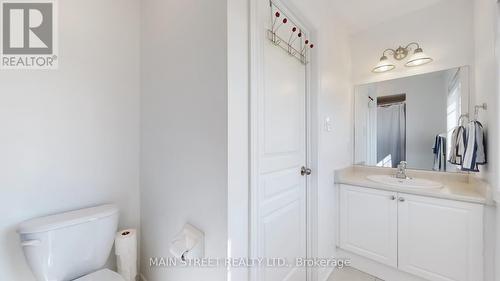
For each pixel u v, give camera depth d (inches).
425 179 77.9
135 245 56.7
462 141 63.6
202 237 40.3
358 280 71.4
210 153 38.8
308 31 65.6
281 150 53.5
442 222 59.4
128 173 64.0
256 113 42.3
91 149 56.6
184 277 46.1
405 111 84.2
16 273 45.8
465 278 55.9
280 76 53.1
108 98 59.8
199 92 41.4
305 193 65.7
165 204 53.5
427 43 78.2
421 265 62.9
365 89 93.4
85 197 55.5
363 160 94.3
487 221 53.0
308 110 66.1
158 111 56.4
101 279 44.3
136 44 65.6
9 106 45.4
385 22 87.4
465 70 70.2
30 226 41.7
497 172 50.6
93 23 57.0
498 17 49.9
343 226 79.2
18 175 46.1
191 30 43.4
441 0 74.5
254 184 41.4
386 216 69.4
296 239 60.6
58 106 51.4
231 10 36.4
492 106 53.9
